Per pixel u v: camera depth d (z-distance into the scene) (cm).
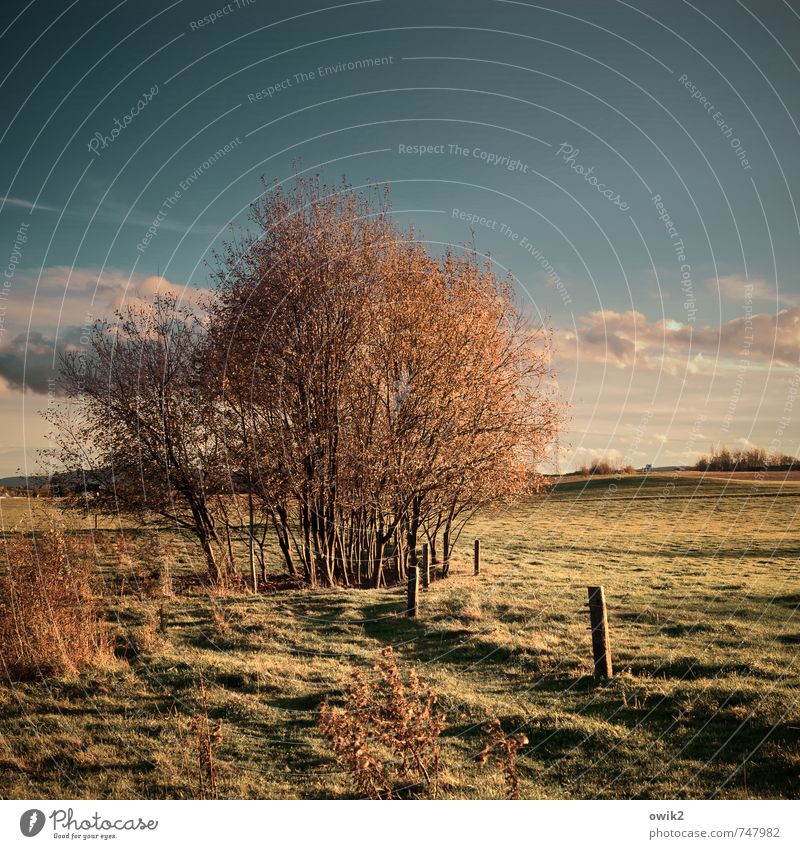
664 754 775
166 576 1930
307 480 2100
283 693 1068
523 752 823
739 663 1051
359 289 2058
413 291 2055
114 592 1752
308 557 2230
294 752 842
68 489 2059
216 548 2416
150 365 2092
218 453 2138
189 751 843
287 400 2094
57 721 952
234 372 2069
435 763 743
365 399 2100
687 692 936
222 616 1556
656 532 3450
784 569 2122
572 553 2853
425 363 2064
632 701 937
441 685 1084
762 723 812
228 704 1016
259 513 2425
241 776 776
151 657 1246
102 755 840
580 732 855
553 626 1423
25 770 803
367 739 731
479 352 2098
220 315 2083
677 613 1481
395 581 2300
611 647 1212
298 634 1458
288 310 2053
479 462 2112
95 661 1198
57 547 1366
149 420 2108
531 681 1077
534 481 2241
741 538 3045
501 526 3912
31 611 1212
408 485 2062
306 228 2066
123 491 2108
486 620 1509
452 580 2180
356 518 2330
